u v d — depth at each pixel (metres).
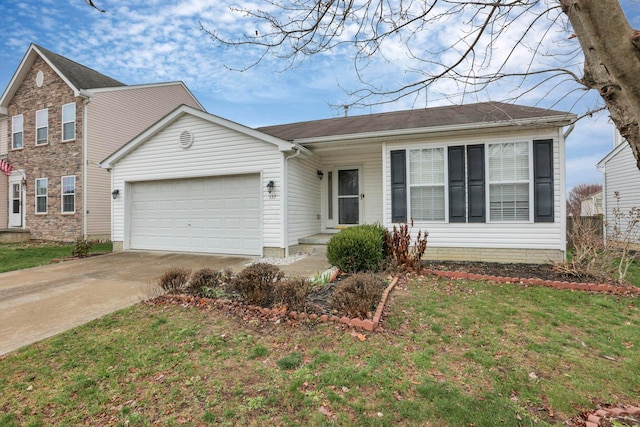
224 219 9.12
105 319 4.15
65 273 6.99
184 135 9.34
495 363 3.04
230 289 5.08
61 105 13.44
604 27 1.37
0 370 2.97
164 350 3.28
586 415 2.35
